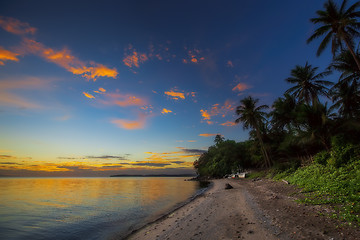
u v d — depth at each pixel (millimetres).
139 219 12016
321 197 9008
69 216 13703
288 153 25594
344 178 10172
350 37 22359
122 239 8102
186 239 6570
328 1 23250
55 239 8867
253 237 5801
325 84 30828
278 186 16719
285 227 6195
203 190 27812
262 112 35844
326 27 23609
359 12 21922
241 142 55281
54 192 33594
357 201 7008
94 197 25109
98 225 11039
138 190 35156
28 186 54562
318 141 18109
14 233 9852
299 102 30266
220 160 61250
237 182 31469
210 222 8359
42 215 14203
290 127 27812
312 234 5309
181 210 13047
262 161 39625
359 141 13719
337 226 5531
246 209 9820
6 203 20609
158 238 7297
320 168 14438
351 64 24281
